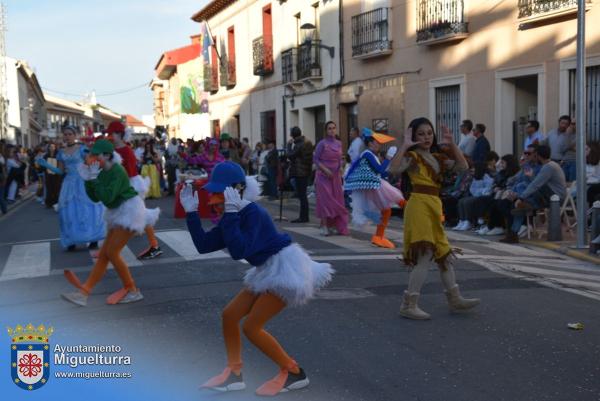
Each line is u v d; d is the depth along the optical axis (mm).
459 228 12297
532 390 4359
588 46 12883
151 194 20141
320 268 4375
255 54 28359
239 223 4102
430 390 4363
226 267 8211
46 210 17734
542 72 13859
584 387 4410
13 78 48781
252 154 22688
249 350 5207
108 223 6520
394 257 8906
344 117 21969
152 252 8953
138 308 6434
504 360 4922
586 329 5660
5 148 20703
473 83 15828
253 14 29125
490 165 12094
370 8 19719
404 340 5391
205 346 5297
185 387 4480
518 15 14250
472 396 4266
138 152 20250
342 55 21391
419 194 5891
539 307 6383
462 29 15828
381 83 19406
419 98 17828
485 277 7762
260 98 28984
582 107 9672
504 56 14836
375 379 4562
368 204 9727
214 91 35562
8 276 8156
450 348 5195
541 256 9562
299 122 24953
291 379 4336
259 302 4191
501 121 15062
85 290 6449
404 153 5836
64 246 9727
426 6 17141
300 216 13039
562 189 10711
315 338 5453
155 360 4988
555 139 12273
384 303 6531
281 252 4137
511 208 10750
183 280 7551
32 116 61406
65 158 9641
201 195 5871
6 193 20984
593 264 9031
